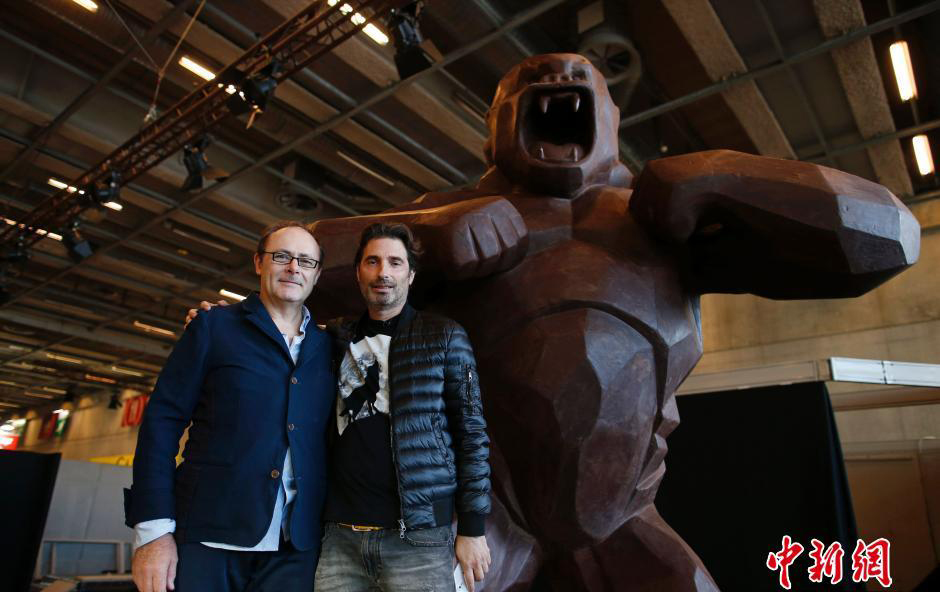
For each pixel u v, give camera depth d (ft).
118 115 19.70
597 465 5.59
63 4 15.46
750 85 17.62
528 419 5.59
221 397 4.37
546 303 5.68
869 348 22.89
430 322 4.62
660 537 5.93
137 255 28.25
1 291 25.36
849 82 17.43
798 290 5.87
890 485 17.13
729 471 12.74
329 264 5.84
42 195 23.35
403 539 4.10
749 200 5.25
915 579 16.15
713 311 26.35
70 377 48.16
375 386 4.47
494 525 5.92
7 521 17.90
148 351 39.09
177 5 15.37
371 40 16.38
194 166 18.31
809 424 12.21
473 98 18.35
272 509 4.19
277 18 16.08
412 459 4.21
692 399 13.43
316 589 4.24
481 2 15.07
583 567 6.04
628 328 5.70
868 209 5.15
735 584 12.23
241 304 4.77
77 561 22.54
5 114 19.06
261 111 16.08
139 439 4.24
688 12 15.47
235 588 4.16
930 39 17.35
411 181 22.26
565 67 6.56
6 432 63.57
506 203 5.74
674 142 21.99
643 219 5.70
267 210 23.53
